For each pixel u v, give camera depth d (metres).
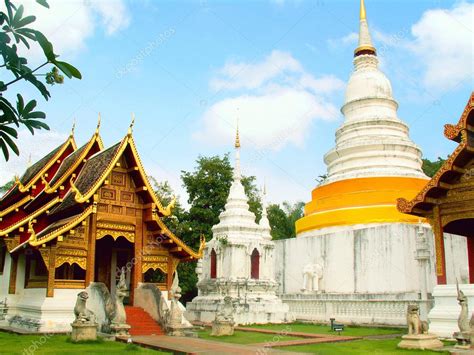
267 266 33.78
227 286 31.73
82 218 20.94
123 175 23.50
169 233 23.61
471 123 19.38
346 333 24.67
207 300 32.34
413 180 35.75
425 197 20.44
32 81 5.46
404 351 16.44
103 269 26.67
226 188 43.19
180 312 21.41
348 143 39.41
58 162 29.02
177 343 17.38
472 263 23.62
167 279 23.97
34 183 27.31
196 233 41.12
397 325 27.89
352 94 42.03
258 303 31.27
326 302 31.97
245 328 27.05
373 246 32.50
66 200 23.81
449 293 19.94
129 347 16.20
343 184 37.00
